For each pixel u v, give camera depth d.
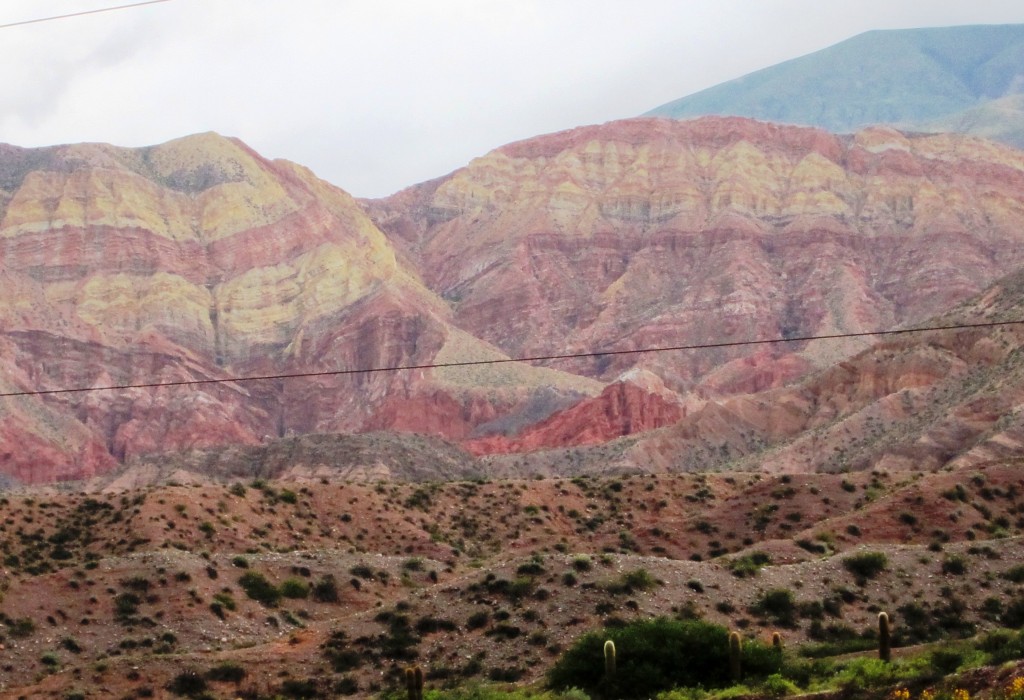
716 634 93.69
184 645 131.00
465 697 92.19
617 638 94.50
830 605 117.06
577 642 97.50
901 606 117.69
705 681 91.25
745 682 89.19
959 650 85.81
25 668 125.00
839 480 174.75
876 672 81.56
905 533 146.88
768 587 118.94
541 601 115.00
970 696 72.31
